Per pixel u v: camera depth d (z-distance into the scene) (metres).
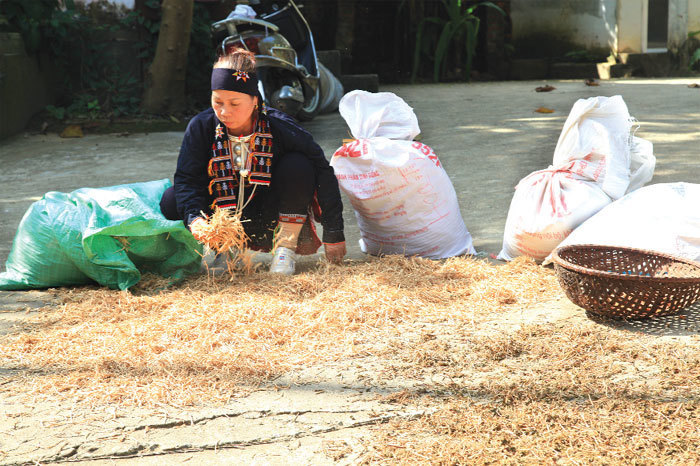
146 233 3.78
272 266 3.90
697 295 3.09
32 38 9.58
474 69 16.84
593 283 3.09
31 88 9.72
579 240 3.76
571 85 13.82
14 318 3.41
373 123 4.23
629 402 2.44
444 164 7.01
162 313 3.39
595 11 16.39
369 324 3.24
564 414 2.38
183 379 2.72
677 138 7.50
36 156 8.10
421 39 16.25
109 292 3.70
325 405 2.53
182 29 9.98
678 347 2.88
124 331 3.17
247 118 3.57
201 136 3.66
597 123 4.07
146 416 2.48
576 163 4.04
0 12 9.46
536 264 3.97
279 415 2.47
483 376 2.71
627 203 3.77
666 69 15.84
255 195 3.81
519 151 7.44
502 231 4.78
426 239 4.20
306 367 2.84
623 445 2.19
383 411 2.47
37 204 3.91
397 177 4.07
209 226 3.40
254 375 2.76
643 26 15.97
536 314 3.31
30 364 2.89
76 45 10.49
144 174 7.03
